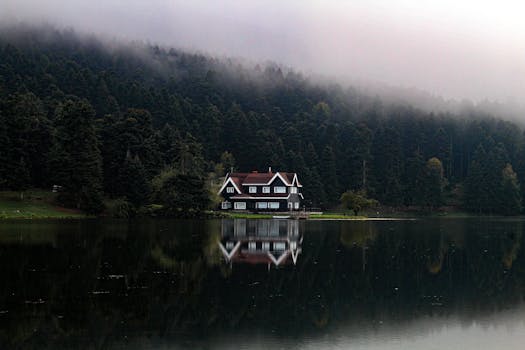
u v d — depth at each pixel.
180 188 94.19
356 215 117.62
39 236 53.09
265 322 24.25
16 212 78.81
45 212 82.19
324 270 37.38
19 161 87.38
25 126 90.81
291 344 21.34
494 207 148.62
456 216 146.62
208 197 97.75
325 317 25.23
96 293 28.70
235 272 35.75
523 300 29.20
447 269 39.09
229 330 22.98
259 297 28.81
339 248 49.91
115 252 43.31
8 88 148.25
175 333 22.44
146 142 104.00
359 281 33.75
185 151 110.81
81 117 88.94
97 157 91.31
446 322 24.70
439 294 30.55
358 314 25.91
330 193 142.50
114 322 23.75
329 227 78.62
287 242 54.28
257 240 55.66
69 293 28.58
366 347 21.11
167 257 41.53
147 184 93.31
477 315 25.95
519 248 53.06
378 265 40.06
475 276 36.38
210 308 26.33
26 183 85.69
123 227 66.88
